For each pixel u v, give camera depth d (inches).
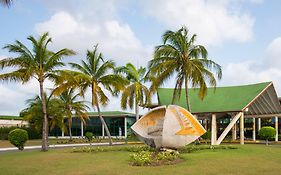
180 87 1217.4
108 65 1427.2
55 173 579.5
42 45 1072.2
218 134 1831.9
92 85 1417.3
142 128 854.5
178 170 570.6
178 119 805.2
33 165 688.4
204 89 1179.9
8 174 577.3
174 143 800.9
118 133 2405.3
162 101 1547.7
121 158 771.4
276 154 810.2
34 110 1715.1
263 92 1424.7
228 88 1550.2
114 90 1471.5
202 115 1489.9
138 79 1706.4
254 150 909.2
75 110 1995.6
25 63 1057.5
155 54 1192.8
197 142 1191.6
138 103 1706.4
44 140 1099.9
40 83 1098.7
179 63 1187.9
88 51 1439.5
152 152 818.2
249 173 538.0
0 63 1023.6
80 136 2490.2
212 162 661.9
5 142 1932.8
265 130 1334.9
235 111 1336.1
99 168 619.5
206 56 1171.9
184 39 1170.6
